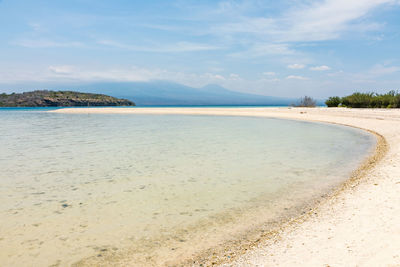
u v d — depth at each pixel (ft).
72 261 14.40
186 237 17.03
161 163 37.50
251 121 112.57
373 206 18.89
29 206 22.20
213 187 26.99
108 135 68.74
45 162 38.52
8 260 14.46
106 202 23.11
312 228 16.75
